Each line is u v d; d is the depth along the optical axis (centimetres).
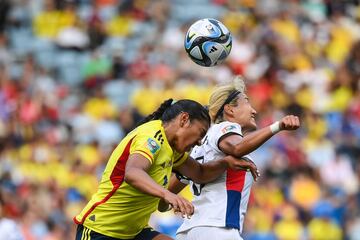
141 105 6400
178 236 2431
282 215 5244
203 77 6525
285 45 7088
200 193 2400
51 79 6925
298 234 5197
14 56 7275
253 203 5197
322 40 7369
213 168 2330
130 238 2311
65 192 5038
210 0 7738
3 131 5938
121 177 2222
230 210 2369
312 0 7962
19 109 6191
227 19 7544
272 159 5550
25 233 4306
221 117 2431
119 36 7381
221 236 2348
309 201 5400
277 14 7600
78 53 7244
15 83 6650
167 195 2048
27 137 5919
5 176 5312
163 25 7394
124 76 6788
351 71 6706
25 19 7681
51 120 6181
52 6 7669
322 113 6384
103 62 6938
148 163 2141
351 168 5753
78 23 7444
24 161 5681
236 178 2388
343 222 5291
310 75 6825
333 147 5925
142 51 6975
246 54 6938
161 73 6694
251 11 7619
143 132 2197
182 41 7088
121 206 2245
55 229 4591
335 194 5466
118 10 7562
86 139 5862
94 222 2264
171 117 2219
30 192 4919
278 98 6462
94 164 5462
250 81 6588
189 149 2248
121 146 2223
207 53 2447
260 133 2236
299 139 5853
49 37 7494
